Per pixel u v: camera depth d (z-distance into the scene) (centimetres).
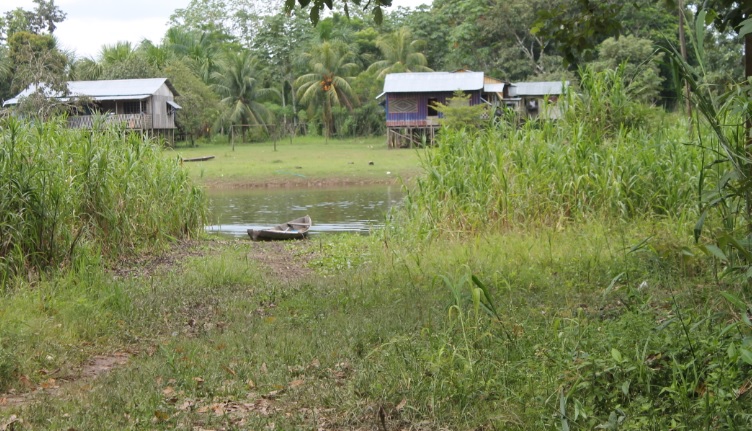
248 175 3400
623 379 461
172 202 1461
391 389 504
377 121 6112
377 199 2669
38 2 5444
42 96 3325
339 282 958
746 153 497
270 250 1419
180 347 662
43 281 914
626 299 697
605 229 1105
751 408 411
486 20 5784
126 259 1219
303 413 489
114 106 4759
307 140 6012
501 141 1348
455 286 558
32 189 984
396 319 706
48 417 496
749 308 465
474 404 480
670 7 943
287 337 672
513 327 595
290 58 6719
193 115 5219
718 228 762
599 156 1258
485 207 1248
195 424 483
